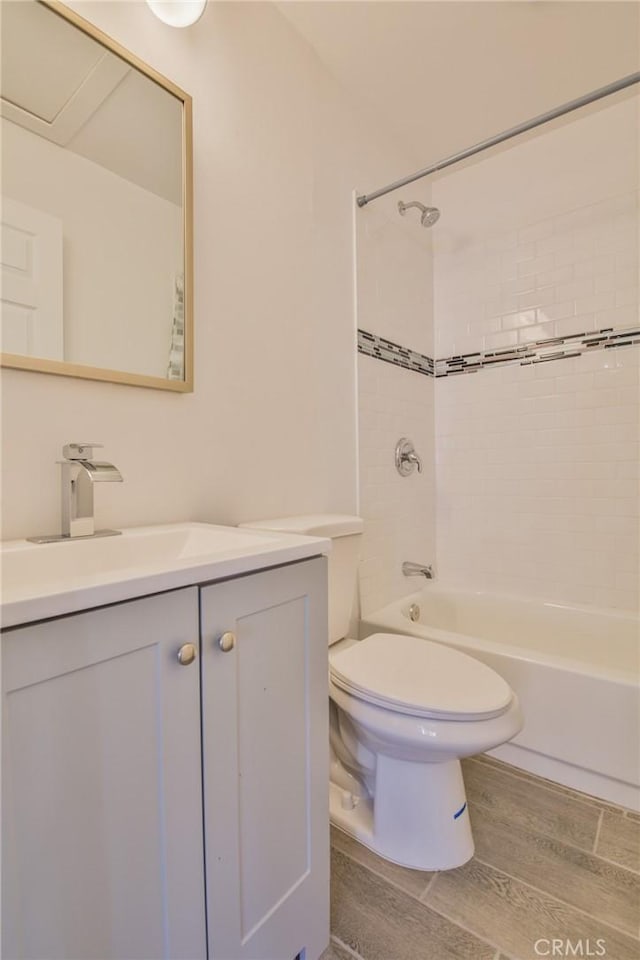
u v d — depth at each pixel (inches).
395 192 80.6
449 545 90.4
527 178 81.0
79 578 22.0
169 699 24.3
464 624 83.8
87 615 20.9
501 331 84.1
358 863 43.9
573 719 53.6
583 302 76.3
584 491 76.7
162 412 45.3
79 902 21.0
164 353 44.9
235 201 52.6
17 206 35.6
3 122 35.0
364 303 72.9
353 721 44.7
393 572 78.9
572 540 77.9
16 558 30.7
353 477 70.5
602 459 75.1
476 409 87.0
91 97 39.9
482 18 58.1
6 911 18.6
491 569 85.7
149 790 23.6
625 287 72.8
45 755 19.7
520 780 55.9
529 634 78.4
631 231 72.2
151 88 44.0
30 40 36.3
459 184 88.2
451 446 90.0
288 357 59.4
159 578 23.3
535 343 80.7
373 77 67.6
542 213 79.7
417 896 40.2
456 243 88.8
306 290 62.3
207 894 26.6
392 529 78.7
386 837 44.9
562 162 77.6
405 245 83.2
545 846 45.5
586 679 52.7
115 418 41.6
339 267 68.2
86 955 21.3
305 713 33.2
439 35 60.6
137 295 42.9
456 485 89.5
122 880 22.6
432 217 77.4
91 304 39.7
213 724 26.5
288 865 32.2
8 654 18.5
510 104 72.9
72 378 38.7
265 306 56.3
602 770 51.8
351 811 49.5
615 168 73.2
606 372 74.5
